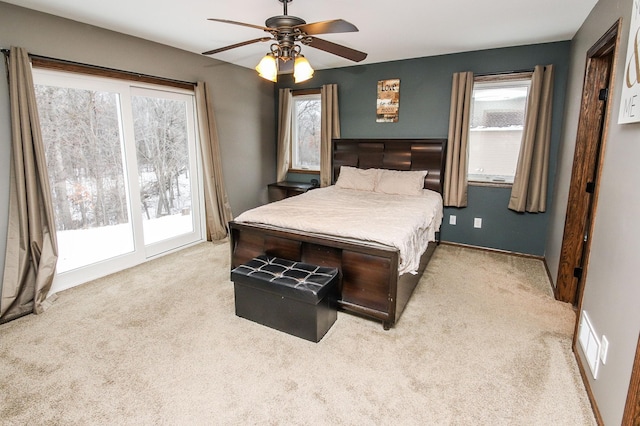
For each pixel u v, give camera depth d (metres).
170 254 4.06
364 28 3.17
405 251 2.39
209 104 4.23
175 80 3.84
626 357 1.43
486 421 1.66
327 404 1.77
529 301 2.91
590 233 2.06
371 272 2.43
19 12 2.57
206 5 2.63
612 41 2.16
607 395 1.58
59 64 2.81
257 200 5.41
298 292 2.24
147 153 3.79
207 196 4.42
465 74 3.96
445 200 4.30
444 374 1.99
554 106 3.68
